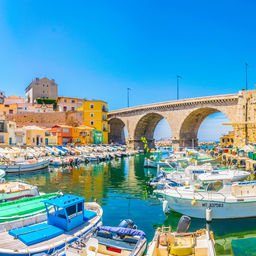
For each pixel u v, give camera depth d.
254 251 12.49
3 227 12.42
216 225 15.74
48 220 13.11
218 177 17.25
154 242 11.15
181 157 43.59
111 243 11.30
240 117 55.03
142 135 89.88
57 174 37.50
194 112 68.31
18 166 38.25
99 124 85.75
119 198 22.64
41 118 84.94
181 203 17.11
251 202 16.14
